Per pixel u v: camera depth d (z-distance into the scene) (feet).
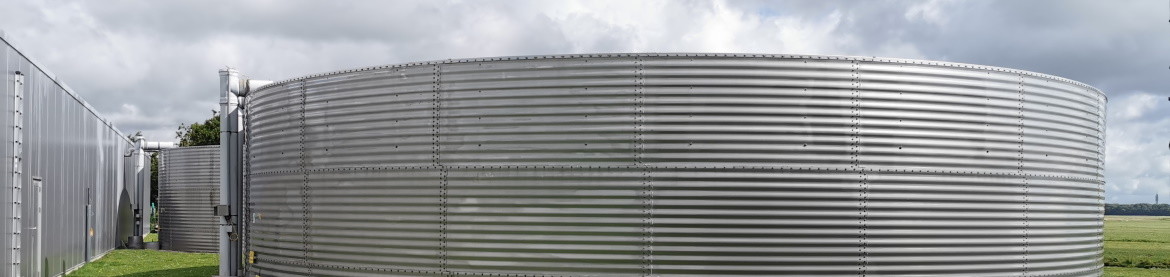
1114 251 116.47
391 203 38.96
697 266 34.99
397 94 39.14
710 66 35.29
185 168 91.81
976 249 37.06
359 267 39.91
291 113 44.24
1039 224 38.91
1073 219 40.60
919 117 36.37
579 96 35.96
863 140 35.70
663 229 35.06
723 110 35.17
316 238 42.11
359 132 40.32
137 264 74.79
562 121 36.06
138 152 109.29
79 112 74.54
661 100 35.35
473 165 37.14
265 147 47.29
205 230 90.02
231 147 53.93
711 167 35.04
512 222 36.42
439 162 37.83
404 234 38.50
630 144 35.42
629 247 35.27
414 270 38.19
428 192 37.99
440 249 37.63
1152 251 116.16
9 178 47.26
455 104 37.65
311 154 42.63
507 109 36.76
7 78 46.47
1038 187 38.99
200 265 73.26
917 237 36.06
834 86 35.63
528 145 36.40
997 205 37.63
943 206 36.52
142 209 108.78
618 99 35.63
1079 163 41.22
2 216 45.88
